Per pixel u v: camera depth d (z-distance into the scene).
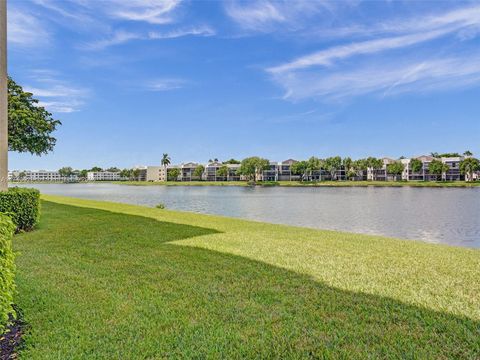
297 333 3.62
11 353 3.18
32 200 9.91
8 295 3.08
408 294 4.86
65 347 3.30
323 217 23.78
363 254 7.54
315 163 120.75
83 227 10.54
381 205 34.16
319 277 5.63
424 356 3.18
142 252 7.26
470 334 3.62
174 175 146.50
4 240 3.16
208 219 14.31
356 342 3.45
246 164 122.38
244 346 3.36
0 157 9.45
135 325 3.79
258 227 12.09
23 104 22.38
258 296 4.70
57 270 5.82
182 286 5.07
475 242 14.62
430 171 105.50
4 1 9.38
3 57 9.44
